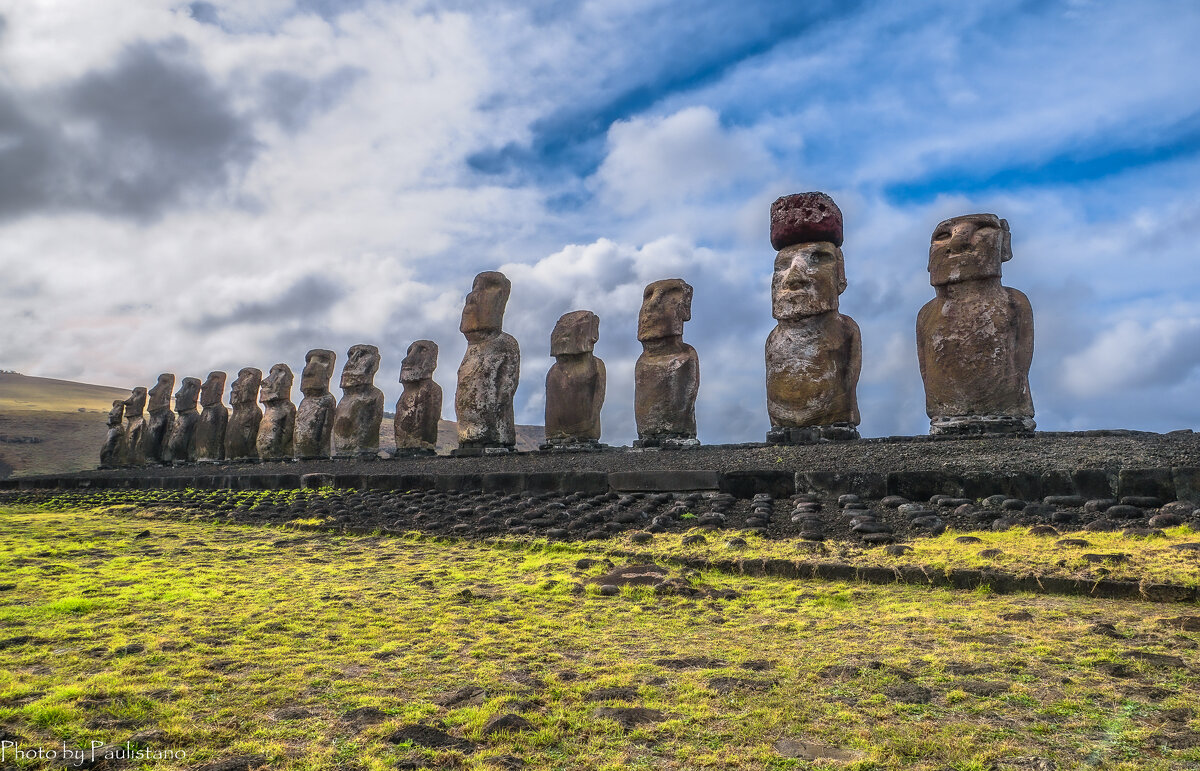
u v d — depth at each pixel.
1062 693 4.03
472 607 6.53
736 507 10.62
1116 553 6.48
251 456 26.72
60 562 9.21
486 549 9.84
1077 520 8.15
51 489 24.91
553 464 15.02
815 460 11.46
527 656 5.04
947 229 13.02
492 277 20.27
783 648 5.10
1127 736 3.48
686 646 5.22
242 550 10.30
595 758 3.48
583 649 5.20
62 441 76.12
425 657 5.05
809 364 13.84
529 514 11.53
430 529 11.30
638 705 4.11
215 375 28.64
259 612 6.36
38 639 5.48
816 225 14.24
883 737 3.59
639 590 6.93
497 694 4.30
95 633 5.66
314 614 6.28
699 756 3.48
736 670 4.64
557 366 18.39
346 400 23.17
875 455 11.12
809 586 7.04
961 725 3.69
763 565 7.64
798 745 3.56
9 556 9.59
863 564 7.22
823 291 13.85
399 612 6.35
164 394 31.53
